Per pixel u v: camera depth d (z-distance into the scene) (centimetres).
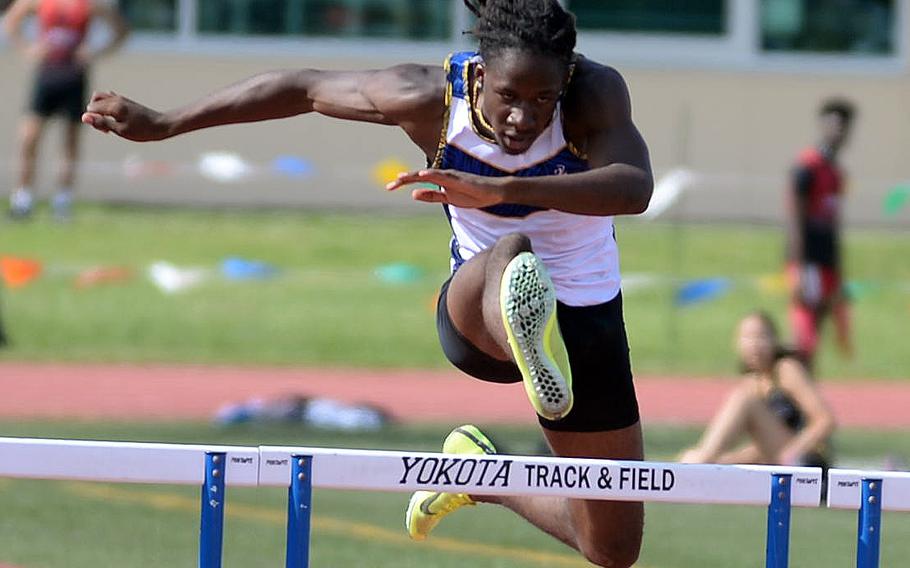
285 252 5291
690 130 6162
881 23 6225
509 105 1291
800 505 1349
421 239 5556
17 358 4012
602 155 1308
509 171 1341
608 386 1466
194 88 6025
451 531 2430
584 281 1443
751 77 6153
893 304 4991
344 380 3916
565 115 1326
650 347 4406
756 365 2570
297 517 1323
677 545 2353
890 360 4366
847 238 5762
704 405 3659
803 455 2512
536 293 1279
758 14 6200
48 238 5144
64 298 4669
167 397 3581
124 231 5366
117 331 4366
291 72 1412
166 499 2602
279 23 6094
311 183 5997
